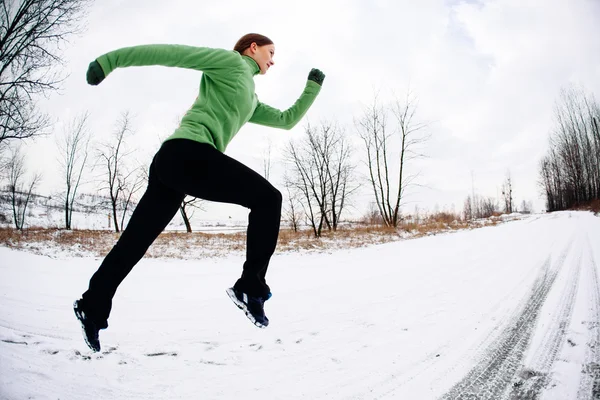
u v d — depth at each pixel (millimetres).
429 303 4184
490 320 3412
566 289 4410
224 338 3277
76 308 1308
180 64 1372
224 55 1437
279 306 4441
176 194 1412
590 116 44031
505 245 9625
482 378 2248
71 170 28734
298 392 2176
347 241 16094
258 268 1347
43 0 11031
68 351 2811
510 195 69688
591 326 3068
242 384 2307
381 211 26031
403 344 2920
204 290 5676
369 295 4832
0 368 2309
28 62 11391
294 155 24203
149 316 4082
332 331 3371
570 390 2037
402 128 25766
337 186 24828
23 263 8258
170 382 2338
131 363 2658
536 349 2656
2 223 33438
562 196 55281
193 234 20766
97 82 1256
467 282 5234
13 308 4098
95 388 2199
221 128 1415
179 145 1223
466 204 80250
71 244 14297
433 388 2150
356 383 2270
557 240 9852
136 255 1363
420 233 18438
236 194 1297
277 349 2951
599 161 42875
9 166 26156
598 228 13109
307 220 23984
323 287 5598
